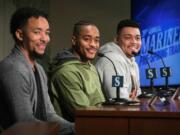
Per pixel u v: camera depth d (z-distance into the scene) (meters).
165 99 1.91
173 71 4.07
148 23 4.29
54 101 2.14
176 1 4.10
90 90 2.16
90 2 4.83
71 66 2.15
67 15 4.85
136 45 2.92
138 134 1.25
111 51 2.64
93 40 2.37
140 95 2.56
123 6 4.77
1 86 1.71
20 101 1.68
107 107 1.44
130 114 1.25
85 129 1.27
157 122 1.24
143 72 4.11
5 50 4.52
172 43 4.11
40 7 4.76
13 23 1.87
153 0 4.25
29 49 1.86
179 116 1.23
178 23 4.09
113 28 4.79
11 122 1.71
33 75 1.79
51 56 4.75
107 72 2.47
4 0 4.55
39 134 0.92
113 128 1.26
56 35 4.84
